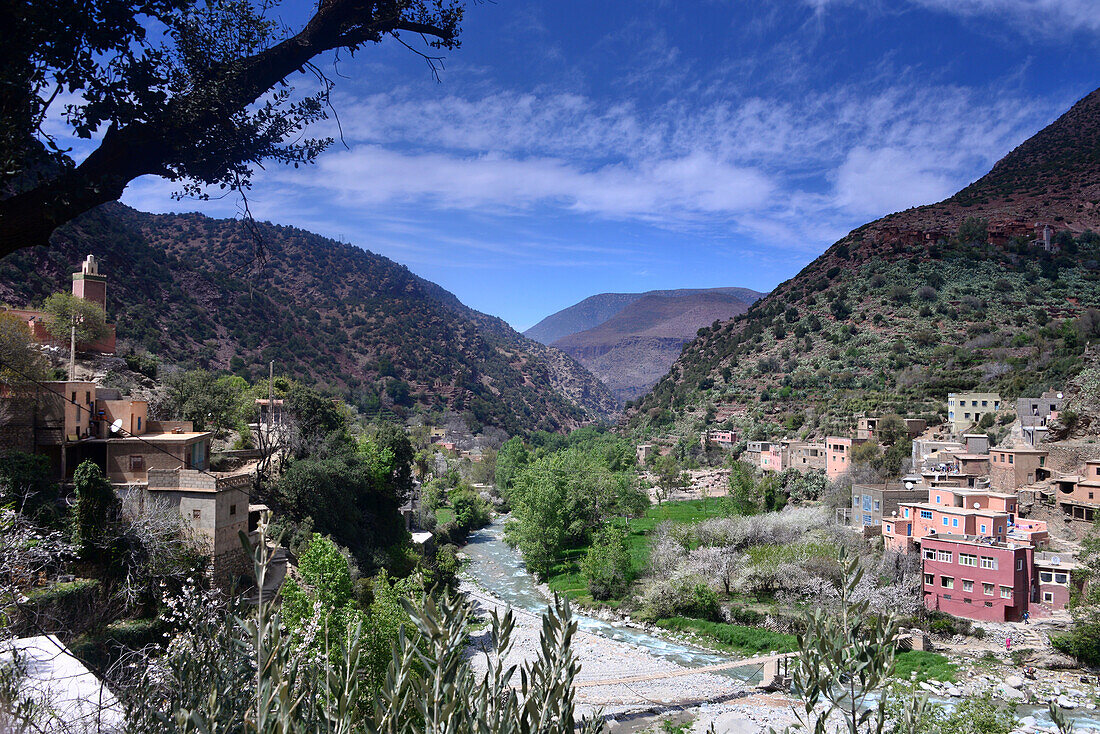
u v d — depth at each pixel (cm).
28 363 4269
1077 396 8675
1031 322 15838
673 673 4816
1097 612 4962
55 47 683
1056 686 4516
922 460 8988
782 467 11594
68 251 11138
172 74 776
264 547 558
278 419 6975
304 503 5138
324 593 2969
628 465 14350
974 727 2469
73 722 1002
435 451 16712
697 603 6162
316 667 613
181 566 3234
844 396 14738
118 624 2783
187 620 1338
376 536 6162
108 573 3048
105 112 725
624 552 7112
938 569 5816
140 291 15262
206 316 17362
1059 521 7006
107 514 3148
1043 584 5603
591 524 8875
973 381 12775
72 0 684
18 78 641
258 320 19800
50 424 3816
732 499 9812
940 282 19100
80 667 1388
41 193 676
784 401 16325
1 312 4619
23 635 1571
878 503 7356
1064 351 12219
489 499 12644
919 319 17538
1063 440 8031
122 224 17112
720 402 18050
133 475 3897
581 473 9831
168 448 3953
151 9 747
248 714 551
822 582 5994
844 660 608
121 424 3959
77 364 6150
